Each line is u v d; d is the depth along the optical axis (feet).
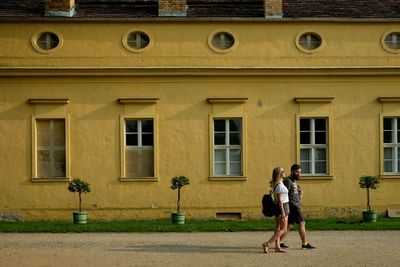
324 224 79.15
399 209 89.30
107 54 87.66
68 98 87.61
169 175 88.17
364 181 84.38
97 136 87.92
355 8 92.58
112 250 60.54
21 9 91.30
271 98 88.74
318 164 89.76
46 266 52.90
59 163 88.17
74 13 90.17
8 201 87.40
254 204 88.48
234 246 62.95
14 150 87.56
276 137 88.79
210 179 88.22
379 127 89.61
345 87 89.30
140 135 88.53
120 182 87.86
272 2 89.10
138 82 88.07
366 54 89.20
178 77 88.17
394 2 94.63
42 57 87.25
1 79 87.20
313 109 89.10
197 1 93.40
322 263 53.98
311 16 89.76
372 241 65.82
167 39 88.07
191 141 88.28
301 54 88.74
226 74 88.07
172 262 54.54
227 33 88.38
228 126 89.15
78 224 80.59
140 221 84.89
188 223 81.35
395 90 89.66
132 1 93.30
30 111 87.61
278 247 59.36
